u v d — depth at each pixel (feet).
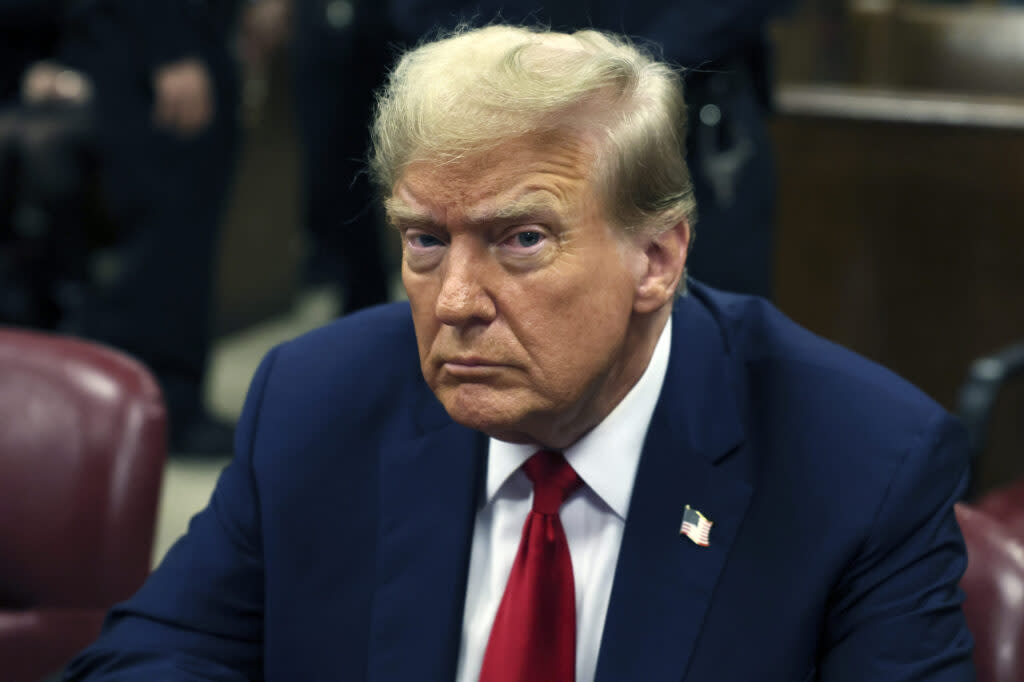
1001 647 10.97
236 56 33.35
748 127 21.36
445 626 10.42
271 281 45.88
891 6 36.06
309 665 10.73
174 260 32.58
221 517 11.31
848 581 10.11
